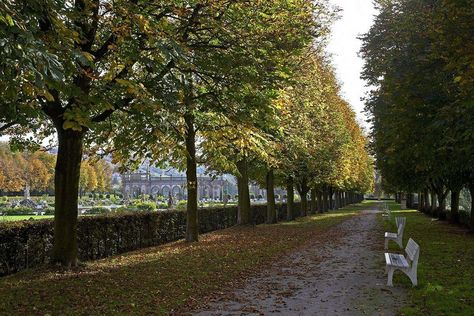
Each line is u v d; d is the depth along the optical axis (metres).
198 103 11.81
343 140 41.38
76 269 11.41
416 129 15.26
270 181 32.44
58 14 7.46
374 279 10.52
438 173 21.78
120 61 9.43
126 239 16.73
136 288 9.49
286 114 21.02
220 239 20.17
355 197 108.69
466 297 8.24
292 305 8.11
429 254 14.27
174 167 17.89
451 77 13.91
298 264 13.06
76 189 11.59
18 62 5.50
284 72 11.62
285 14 12.41
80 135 11.45
